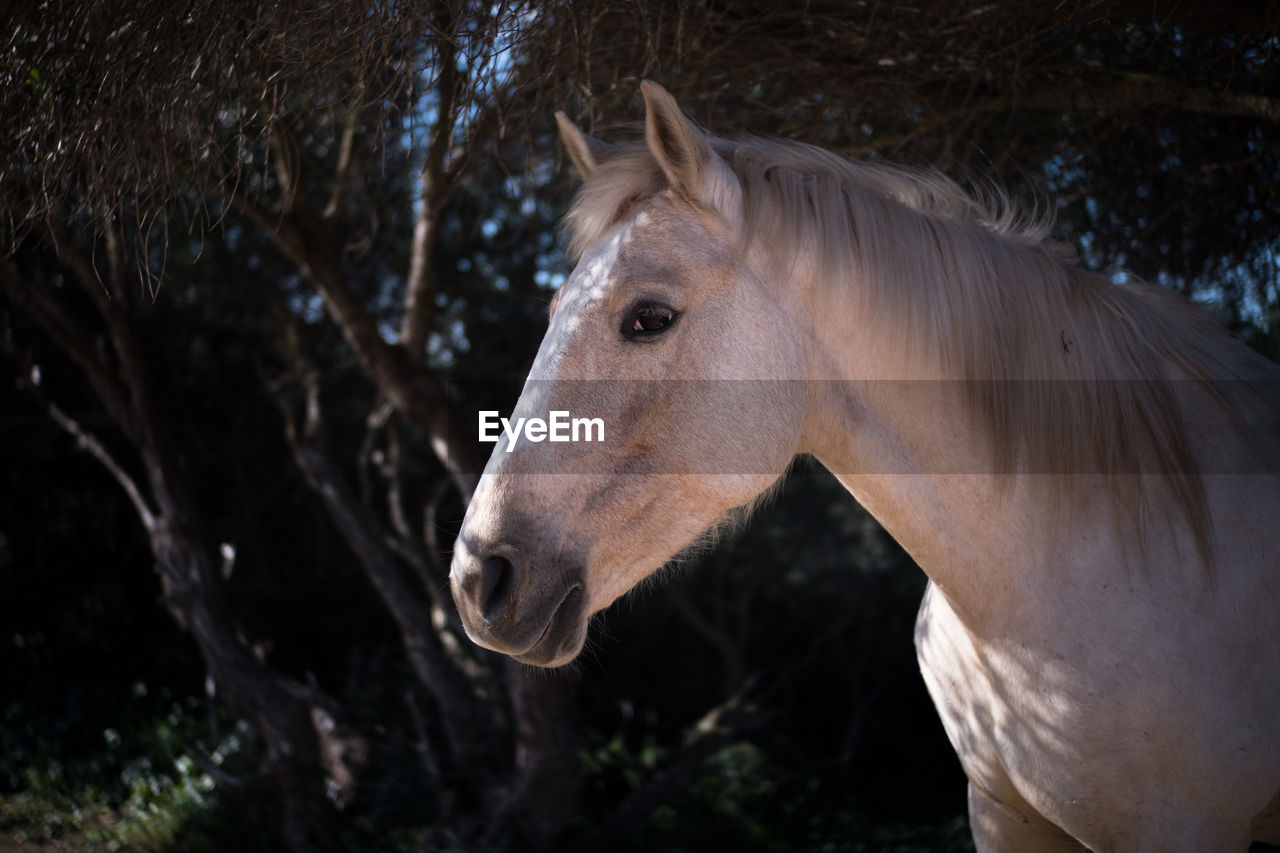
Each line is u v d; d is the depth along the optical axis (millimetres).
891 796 5859
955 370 1392
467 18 1916
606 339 1331
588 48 2084
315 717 5121
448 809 4340
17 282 4805
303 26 1870
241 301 6719
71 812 5195
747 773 5863
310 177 4504
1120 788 1310
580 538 1300
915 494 1413
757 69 2564
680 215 1370
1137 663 1293
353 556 8234
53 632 7480
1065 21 2135
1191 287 2926
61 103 1892
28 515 7574
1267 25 2000
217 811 4801
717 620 7289
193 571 4891
